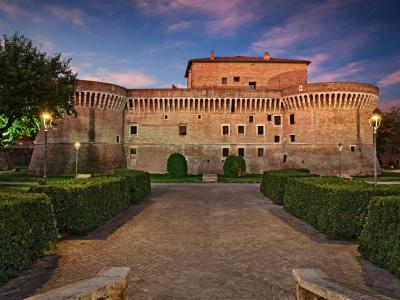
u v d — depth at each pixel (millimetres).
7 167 66438
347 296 5316
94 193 14234
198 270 9055
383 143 73875
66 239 12445
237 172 49562
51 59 26969
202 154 55594
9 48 24297
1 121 31984
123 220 16344
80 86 49500
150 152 55906
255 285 7980
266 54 63906
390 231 8836
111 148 52875
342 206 12266
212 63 61750
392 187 12953
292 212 17859
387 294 7391
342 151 51406
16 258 8555
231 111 56031
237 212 18719
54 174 48469
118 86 53625
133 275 8656
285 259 10047
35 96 24297
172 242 12078
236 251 10922
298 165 52656
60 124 49625
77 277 8453
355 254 10539
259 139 55781
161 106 56156
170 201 23562
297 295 7008
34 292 7469
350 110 52156
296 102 53438
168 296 7344
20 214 8891
